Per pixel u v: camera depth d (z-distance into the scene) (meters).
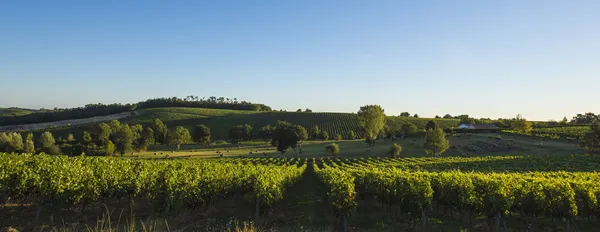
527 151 79.56
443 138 76.19
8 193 17.72
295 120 150.00
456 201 20.81
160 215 20.11
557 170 49.12
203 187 22.67
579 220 21.75
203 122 147.88
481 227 19.69
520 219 21.80
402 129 119.69
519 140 95.81
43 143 86.31
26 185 17.05
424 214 19.50
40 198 17.12
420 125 145.62
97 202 22.94
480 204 19.53
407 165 56.84
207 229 17.50
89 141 91.44
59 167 19.28
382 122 97.44
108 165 24.98
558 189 19.62
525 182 21.31
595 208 19.72
